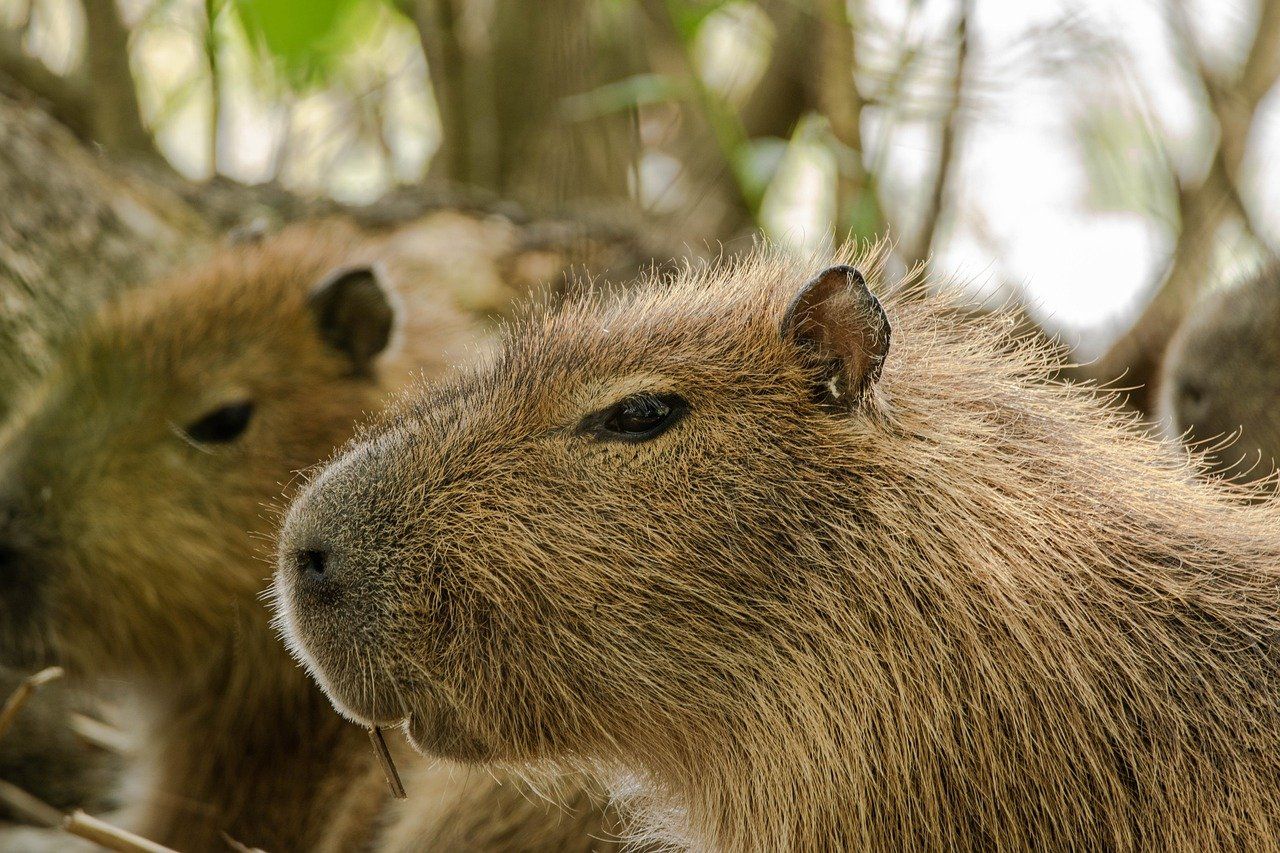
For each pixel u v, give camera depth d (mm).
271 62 9984
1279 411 8625
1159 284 12008
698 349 5219
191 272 8430
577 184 12039
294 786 7625
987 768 5148
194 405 7551
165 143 13867
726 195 12094
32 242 9539
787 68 11953
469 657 5012
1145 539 5410
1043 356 6207
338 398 7785
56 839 7785
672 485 5066
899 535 5133
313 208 11719
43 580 7336
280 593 5160
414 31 13086
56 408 7570
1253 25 11719
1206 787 5129
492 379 5367
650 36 12602
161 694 7891
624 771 5516
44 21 12742
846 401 5141
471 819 6344
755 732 5145
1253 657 5234
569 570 5008
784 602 5098
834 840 5195
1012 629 5133
